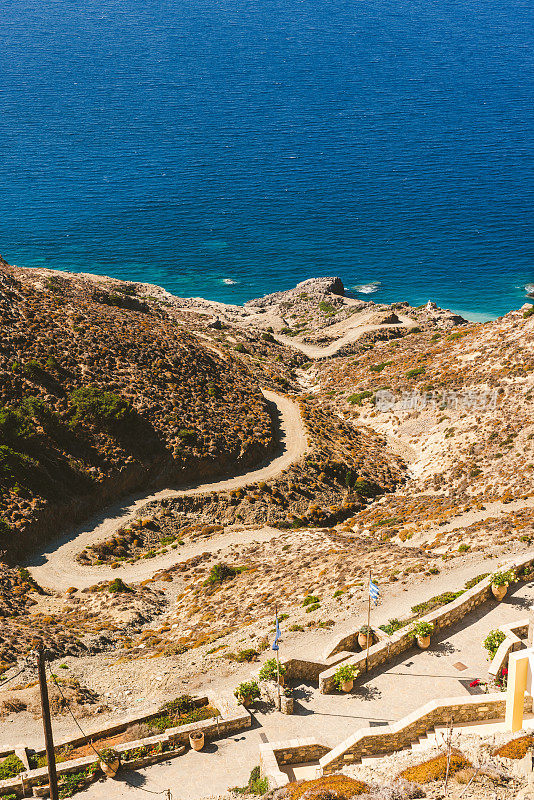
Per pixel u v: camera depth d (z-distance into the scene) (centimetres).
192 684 4222
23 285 11912
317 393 13812
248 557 7394
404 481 10025
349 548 6788
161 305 17938
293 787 2936
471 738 3119
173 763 3456
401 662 3928
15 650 5341
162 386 10519
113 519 8588
